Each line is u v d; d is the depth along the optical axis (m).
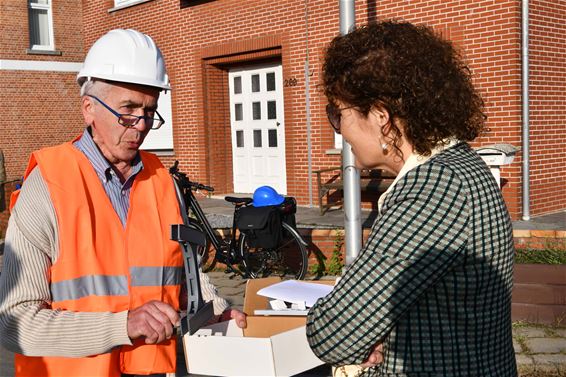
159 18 14.79
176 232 2.19
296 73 12.08
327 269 7.52
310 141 11.98
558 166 10.20
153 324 2.07
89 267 2.21
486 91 9.68
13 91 17.39
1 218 11.41
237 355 2.21
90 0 17.23
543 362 4.72
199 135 14.07
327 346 1.71
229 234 7.87
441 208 1.64
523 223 9.27
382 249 1.64
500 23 9.45
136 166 2.45
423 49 1.76
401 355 1.66
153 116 2.41
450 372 1.64
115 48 2.29
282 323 2.47
